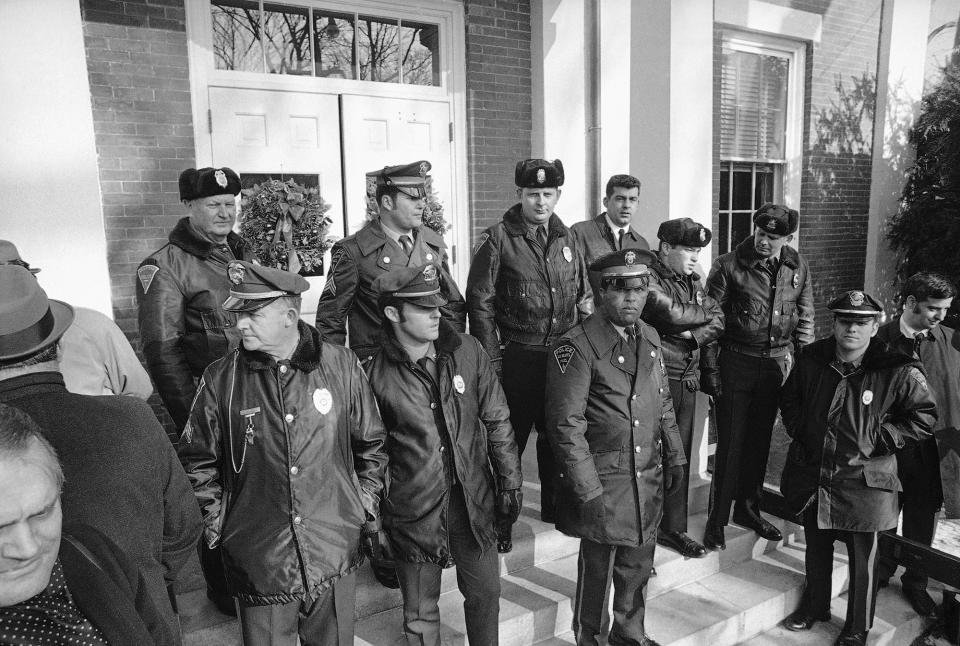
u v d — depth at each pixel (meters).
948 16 7.75
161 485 1.54
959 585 3.39
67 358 2.12
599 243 3.65
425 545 2.29
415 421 2.28
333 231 4.51
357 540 2.09
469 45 4.79
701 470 4.36
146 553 1.45
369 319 2.86
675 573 3.61
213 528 1.99
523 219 3.21
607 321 2.68
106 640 1.11
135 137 3.80
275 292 1.89
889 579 4.03
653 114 4.38
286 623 2.00
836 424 3.17
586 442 2.60
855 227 7.37
